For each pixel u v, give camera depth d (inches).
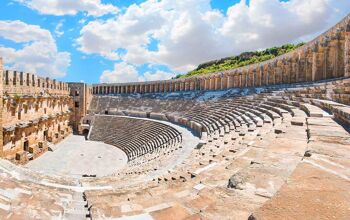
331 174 213.5
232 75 2347.4
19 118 1378.0
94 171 1334.9
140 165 1090.7
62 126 2272.4
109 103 3048.7
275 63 1808.6
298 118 589.9
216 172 371.2
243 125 943.7
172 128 1743.4
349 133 389.4
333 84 950.4
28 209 287.3
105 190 408.2
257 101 1323.8
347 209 158.4
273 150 350.0
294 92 1147.3
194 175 405.1
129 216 255.4
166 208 251.0
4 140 1195.3
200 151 796.6
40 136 1688.0
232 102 1676.9
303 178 205.2
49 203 315.6
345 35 1135.0
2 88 1157.7
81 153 1727.4
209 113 1697.8
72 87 2667.3
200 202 248.2
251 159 339.0
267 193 224.7
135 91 3380.9
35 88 1606.8
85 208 308.5
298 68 1568.7
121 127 2327.8
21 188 367.2
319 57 1363.2
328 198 171.8
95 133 2393.0
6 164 614.5
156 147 1508.4
